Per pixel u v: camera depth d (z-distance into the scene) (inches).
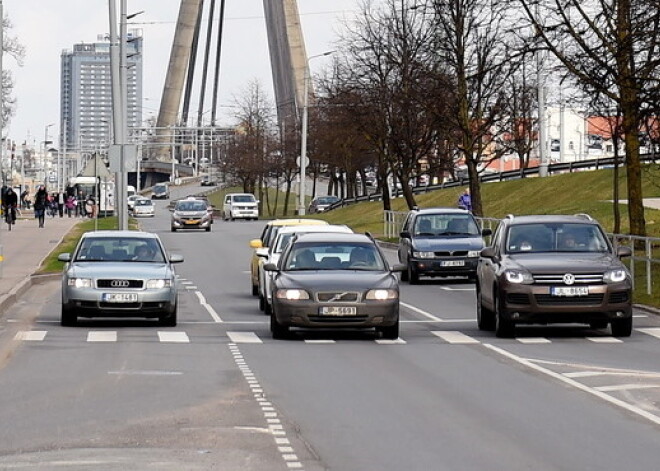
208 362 1067.9
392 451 641.6
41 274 2188.7
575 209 3545.8
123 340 1262.3
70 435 687.1
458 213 2208.4
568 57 2010.3
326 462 609.3
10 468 587.2
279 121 7322.8
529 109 4741.6
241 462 607.2
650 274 1726.1
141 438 677.9
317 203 6589.6
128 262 1454.2
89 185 6560.0
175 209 4416.8
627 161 2090.3
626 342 1237.1
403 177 3747.5
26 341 1245.7
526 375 978.1
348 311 1247.5
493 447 654.5
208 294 1943.9
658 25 1726.1
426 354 1136.8
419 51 3511.3
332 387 903.1
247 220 5718.5
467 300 1808.6
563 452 640.4
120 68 2748.5
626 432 705.0
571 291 1251.2
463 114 3100.4
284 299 1255.5
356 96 3846.0
